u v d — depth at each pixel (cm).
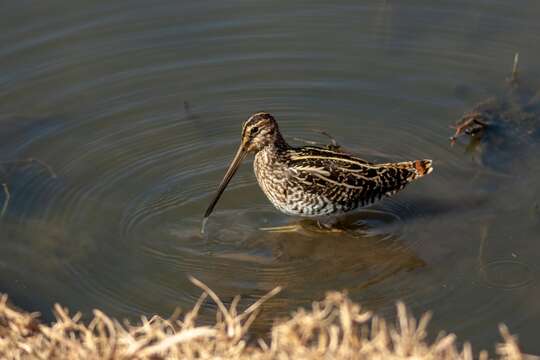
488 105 1552
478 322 1127
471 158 1454
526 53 1652
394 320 1134
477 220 1320
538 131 1494
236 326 871
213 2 1762
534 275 1202
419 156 1467
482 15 1725
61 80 1617
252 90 1614
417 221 1332
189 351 852
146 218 1342
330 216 1353
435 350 833
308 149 1338
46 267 1241
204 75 1642
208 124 1548
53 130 1517
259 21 1734
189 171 1448
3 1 1748
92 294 1195
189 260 1262
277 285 1216
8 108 1556
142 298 1190
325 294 1197
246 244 1297
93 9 1747
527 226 1296
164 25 1727
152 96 1600
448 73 1627
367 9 1747
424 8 1744
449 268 1230
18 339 912
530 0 1738
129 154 1477
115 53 1673
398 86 1608
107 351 840
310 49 1681
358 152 1480
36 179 1412
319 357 838
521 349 1079
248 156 1481
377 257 1266
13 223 1323
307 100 1595
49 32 1703
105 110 1566
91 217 1341
